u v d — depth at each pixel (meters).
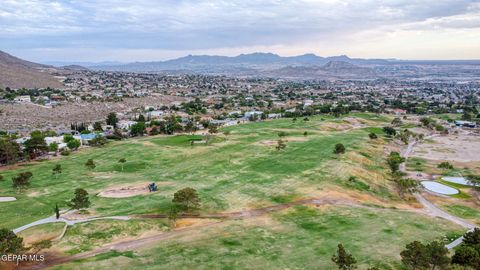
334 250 59.00
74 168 117.31
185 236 64.56
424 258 49.75
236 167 114.62
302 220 72.69
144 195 87.75
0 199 85.50
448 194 95.44
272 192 89.31
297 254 57.62
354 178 101.44
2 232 55.50
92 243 61.81
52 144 139.12
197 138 166.38
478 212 81.88
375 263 54.47
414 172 117.88
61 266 52.69
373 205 83.75
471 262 48.78
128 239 63.62
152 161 126.25
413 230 67.62
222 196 86.38
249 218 73.75
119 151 141.62
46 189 93.50
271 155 129.38
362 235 64.88
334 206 80.75
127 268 52.22
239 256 56.66
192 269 52.44
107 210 77.19
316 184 95.31
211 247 59.81
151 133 185.38
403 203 87.56
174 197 77.25
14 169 115.62
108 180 102.75
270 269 52.84
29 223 70.00
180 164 122.00
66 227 67.50
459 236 65.81
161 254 57.12
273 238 63.88
